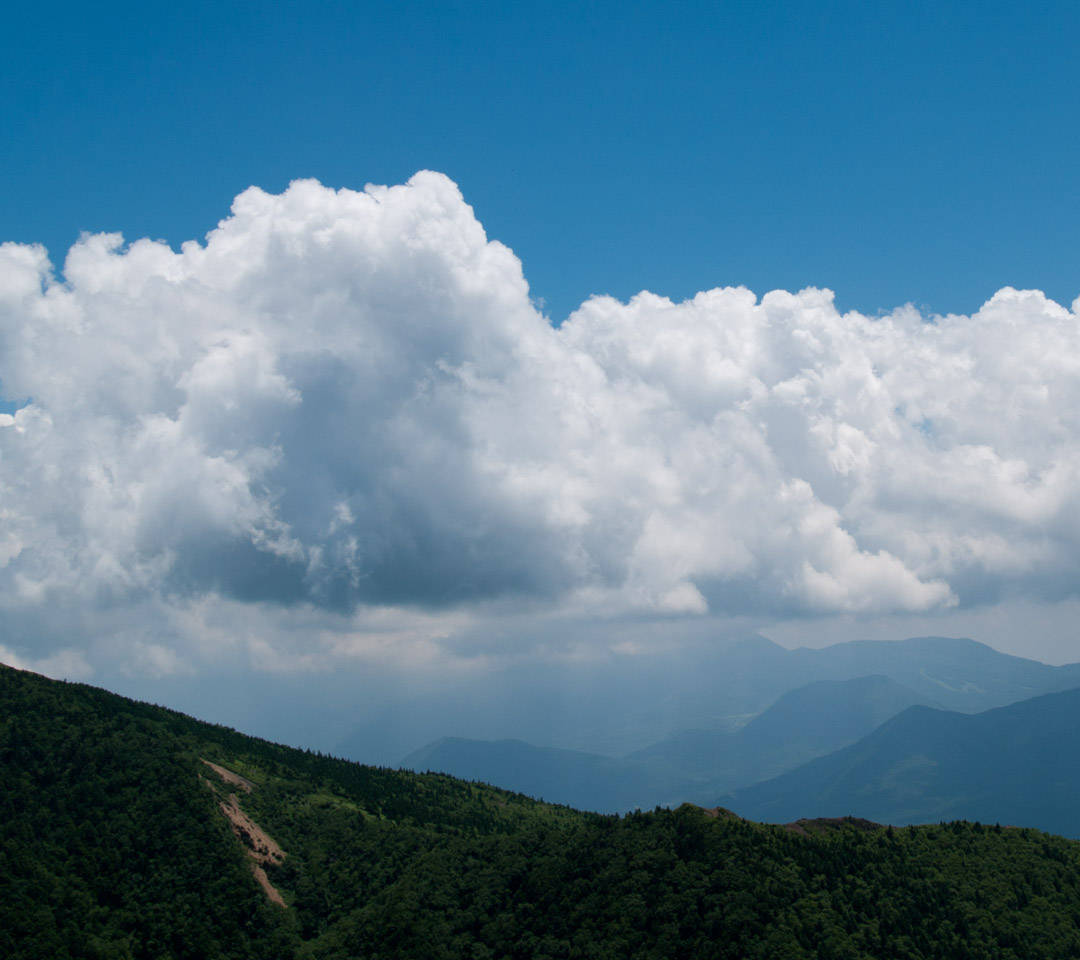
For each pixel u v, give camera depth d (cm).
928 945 16200
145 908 18462
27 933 17175
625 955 16062
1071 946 16775
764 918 16212
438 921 18338
